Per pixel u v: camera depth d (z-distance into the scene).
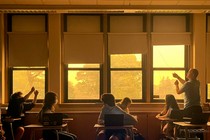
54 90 9.81
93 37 9.96
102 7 9.47
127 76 10.05
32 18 10.03
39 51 9.96
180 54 10.06
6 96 9.98
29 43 9.98
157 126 9.77
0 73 9.74
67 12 9.70
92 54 9.96
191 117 7.04
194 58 9.88
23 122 9.40
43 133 7.34
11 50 9.99
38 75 10.02
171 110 7.84
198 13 9.88
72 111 9.77
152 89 10.03
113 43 9.96
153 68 10.04
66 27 10.02
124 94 10.03
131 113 9.77
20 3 9.35
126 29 10.02
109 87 10.01
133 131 7.93
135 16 10.04
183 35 9.99
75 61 9.95
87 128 9.77
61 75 9.95
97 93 10.03
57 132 7.23
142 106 9.85
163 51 10.05
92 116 9.77
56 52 9.86
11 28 10.03
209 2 9.35
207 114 6.98
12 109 8.87
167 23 10.04
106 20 10.01
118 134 7.16
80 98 10.02
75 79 10.04
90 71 10.05
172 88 10.04
